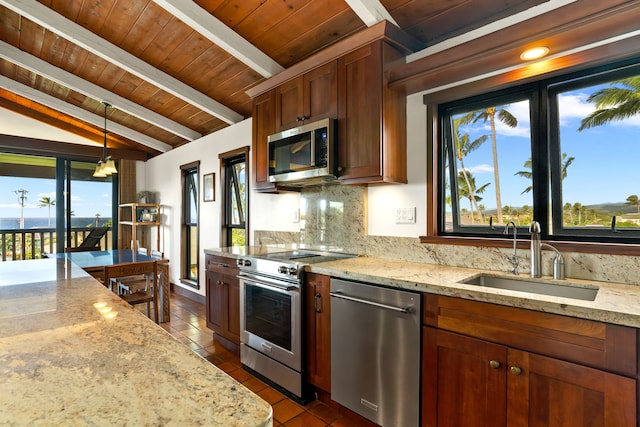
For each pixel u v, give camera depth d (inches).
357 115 89.1
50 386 25.6
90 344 34.1
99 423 21.1
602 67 67.4
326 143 92.7
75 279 68.0
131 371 28.2
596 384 47.9
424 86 86.5
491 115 82.7
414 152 92.5
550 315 51.7
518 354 54.6
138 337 36.1
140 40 117.4
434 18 85.0
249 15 97.1
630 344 45.4
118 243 230.7
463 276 72.3
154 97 158.7
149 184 240.5
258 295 102.3
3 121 192.1
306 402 88.1
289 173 103.3
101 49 118.3
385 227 99.0
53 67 141.9
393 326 70.1
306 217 121.8
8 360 30.1
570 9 59.8
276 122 112.3
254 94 121.3
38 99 169.3
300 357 88.4
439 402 63.9
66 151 211.0
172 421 21.4
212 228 174.4
